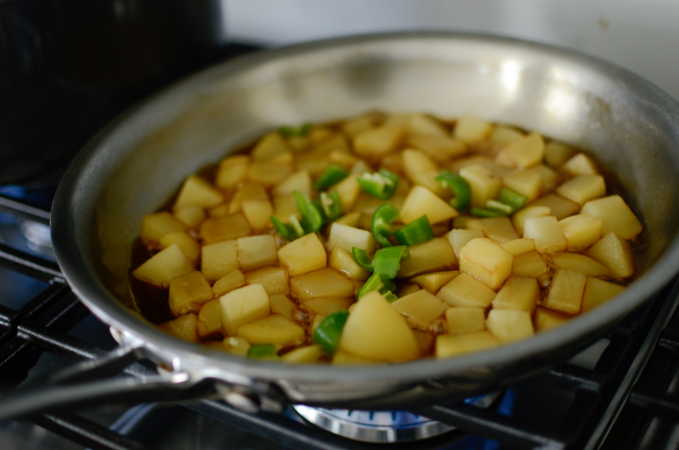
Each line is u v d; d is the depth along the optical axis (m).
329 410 0.43
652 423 0.40
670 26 0.53
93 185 0.46
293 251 0.47
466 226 0.49
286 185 0.52
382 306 0.41
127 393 0.36
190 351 0.37
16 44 0.47
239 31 0.66
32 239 0.53
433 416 0.40
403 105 0.56
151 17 0.50
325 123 0.57
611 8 0.54
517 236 0.47
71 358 0.43
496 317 0.42
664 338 0.42
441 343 0.41
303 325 0.44
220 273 0.47
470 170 0.50
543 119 0.53
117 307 0.39
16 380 0.43
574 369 0.41
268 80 0.54
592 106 0.50
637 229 0.47
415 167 0.52
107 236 0.46
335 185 0.52
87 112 0.51
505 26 0.58
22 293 0.50
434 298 0.44
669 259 0.39
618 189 0.49
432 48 0.54
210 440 0.42
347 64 0.55
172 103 0.51
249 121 0.55
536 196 0.50
